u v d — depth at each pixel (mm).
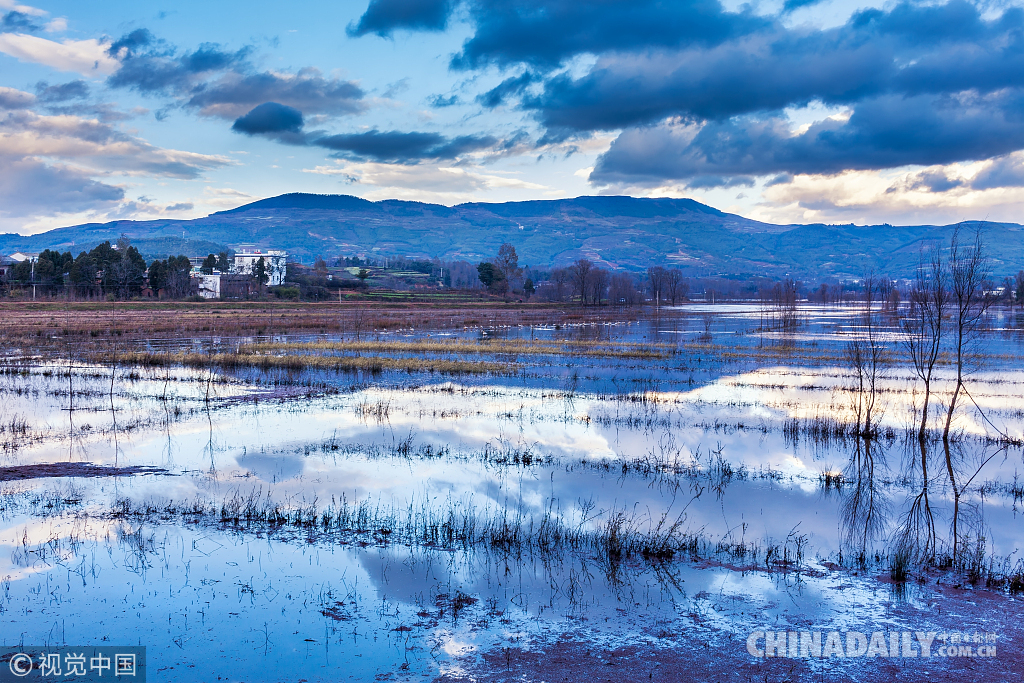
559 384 38812
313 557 13344
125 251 156500
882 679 9094
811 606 11445
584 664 9430
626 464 21219
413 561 13234
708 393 36406
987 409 32531
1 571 12461
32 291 133500
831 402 33969
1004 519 16766
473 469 20438
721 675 9172
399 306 142625
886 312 113688
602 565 13156
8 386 35531
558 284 188875
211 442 23422
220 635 10148
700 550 14062
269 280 193000
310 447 22859
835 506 17547
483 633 10336
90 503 16484
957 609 11375
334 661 9406
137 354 47312
